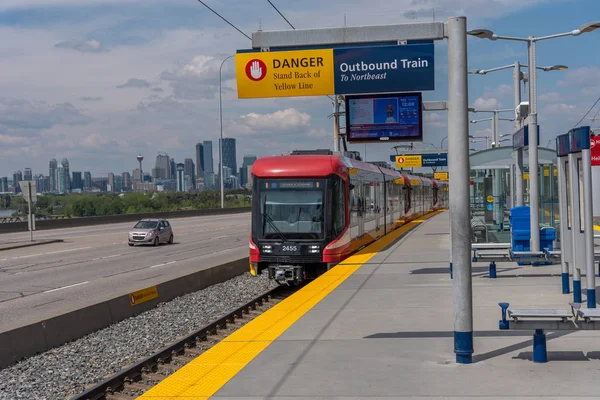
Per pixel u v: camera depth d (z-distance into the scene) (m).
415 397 6.49
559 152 12.13
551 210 21.38
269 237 19.34
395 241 27.45
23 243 37.00
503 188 29.33
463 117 7.70
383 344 8.84
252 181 19.83
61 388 9.62
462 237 7.70
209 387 7.16
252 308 16.22
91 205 96.81
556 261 15.16
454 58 7.75
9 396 9.20
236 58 13.81
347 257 20.66
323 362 8.00
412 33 8.90
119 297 15.39
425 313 11.02
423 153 53.09
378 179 29.06
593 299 9.66
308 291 14.22
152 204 101.69
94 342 12.83
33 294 18.30
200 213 75.50
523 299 11.95
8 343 11.27
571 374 7.12
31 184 38.50
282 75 13.55
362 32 9.27
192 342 12.16
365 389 6.82
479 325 9.80
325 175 19.41
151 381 9.73
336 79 12.92
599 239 20.55
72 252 32.25
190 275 19.70
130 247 34.78
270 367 7.87
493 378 7.04
